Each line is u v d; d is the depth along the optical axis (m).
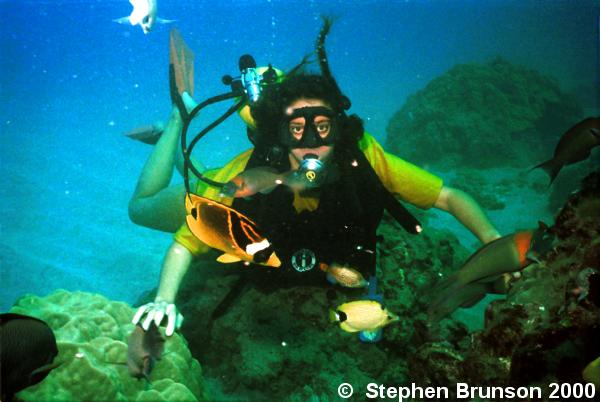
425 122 11.85
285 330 3.40
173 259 2.88
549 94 13.06
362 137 2.85
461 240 6.76
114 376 2.33
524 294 2.02
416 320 2.82
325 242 2.91
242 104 2.91
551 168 2.34
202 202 1.89
